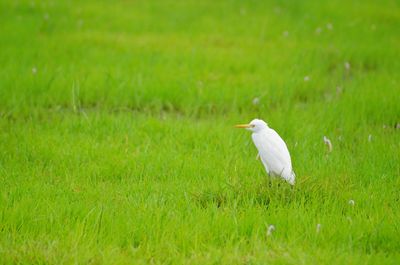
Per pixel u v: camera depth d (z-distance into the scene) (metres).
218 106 15.43
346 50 20.09
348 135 13.45
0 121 13.75
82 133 13.27
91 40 20.94
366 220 9.05
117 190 10.33
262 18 25.09
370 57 19.86
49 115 14.76
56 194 10.07
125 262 7.94
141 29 22.92
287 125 13.66
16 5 25.38
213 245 8.48
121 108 15.00
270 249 8.41
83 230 8.73
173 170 11.34
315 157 11.94
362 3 28.92
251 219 9.04
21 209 9.12
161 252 8.30
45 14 23.67
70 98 15.50
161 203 9.71
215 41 21.55
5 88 15.53
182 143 12.89
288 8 27.09
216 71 18.16
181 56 19.27
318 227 8.59
